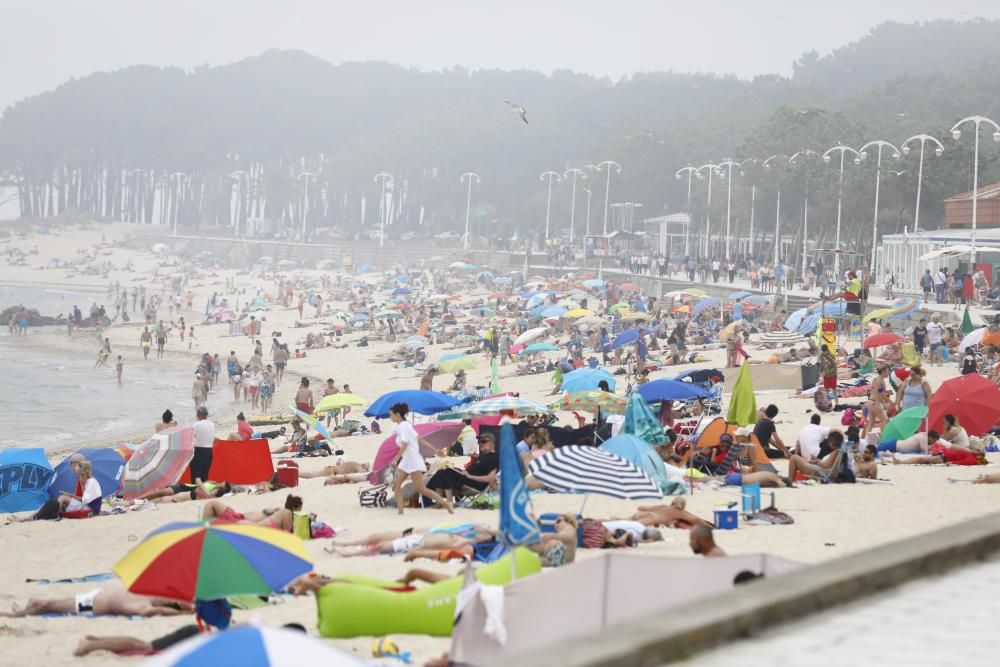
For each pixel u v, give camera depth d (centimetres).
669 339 15275
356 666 2022
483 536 4634
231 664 1959
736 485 6319
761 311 18750
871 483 6350
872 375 10931
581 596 2825
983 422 7188
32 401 16500
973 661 1522
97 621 3931
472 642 2841
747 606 1639
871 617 1753
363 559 4731
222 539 3291
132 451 8000
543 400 12575
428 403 7600
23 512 6706
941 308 16650
